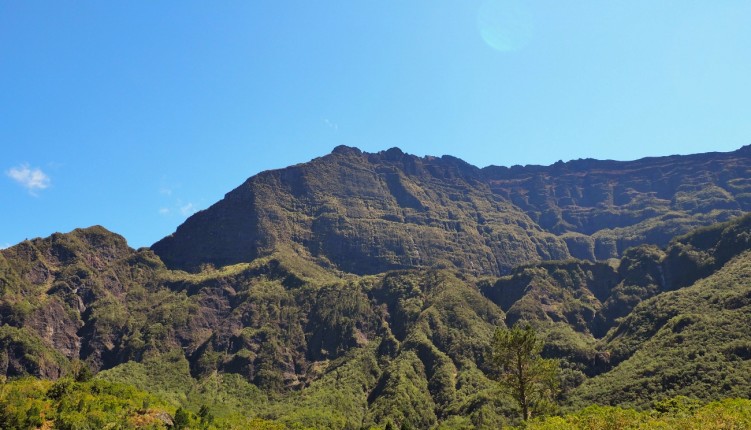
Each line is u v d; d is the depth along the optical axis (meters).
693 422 52.94
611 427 56.19
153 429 63.75
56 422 59.09
